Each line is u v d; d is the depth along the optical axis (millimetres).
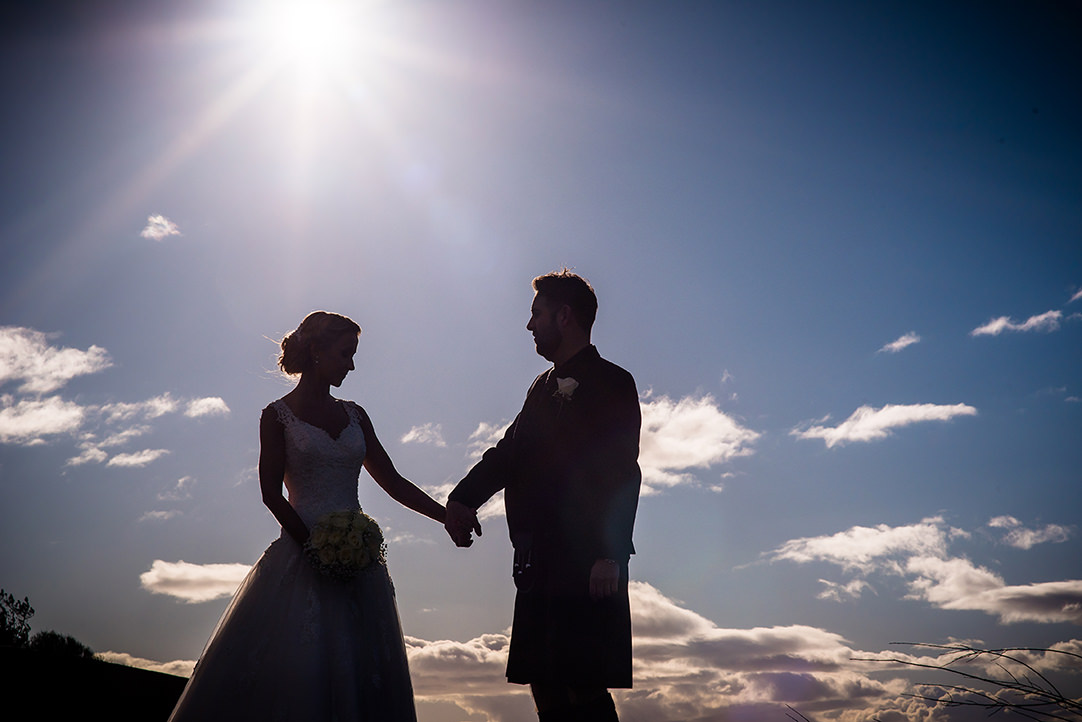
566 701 2941
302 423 3324
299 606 3088
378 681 3133
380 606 3273
